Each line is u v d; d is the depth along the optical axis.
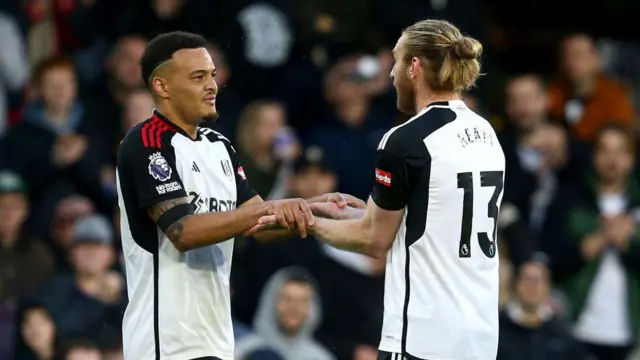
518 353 36.94
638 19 53.31
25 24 45.91
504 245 38.50
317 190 37.78
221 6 45.09
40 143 39.72
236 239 37.66
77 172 39.69
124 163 22.03
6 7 45.94
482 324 21.78
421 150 21.64
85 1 45.53
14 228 37.12
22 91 44.75
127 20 44.22
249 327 36.78
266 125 40.03
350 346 36.12
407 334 21.70
